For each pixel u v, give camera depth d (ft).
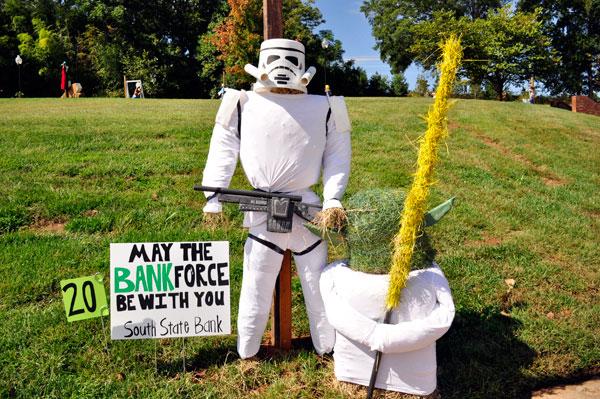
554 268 16.39
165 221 18.15
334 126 10.75
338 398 9.85
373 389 9.51
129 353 11.17
